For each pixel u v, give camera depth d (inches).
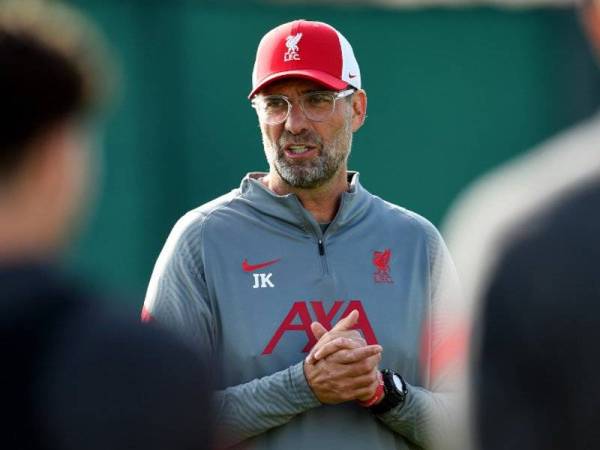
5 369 218.4
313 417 482.6
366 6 1120.8
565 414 250.5
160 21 1069.1
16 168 229.5
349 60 519.8
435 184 1128.8
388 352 495.8
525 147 1145.4
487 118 1140.5
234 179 1088.8
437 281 518.3
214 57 1085.1
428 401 488.4
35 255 230.1
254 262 495.8
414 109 1128.8
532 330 251.6
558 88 1147.9
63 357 219.8
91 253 1040.2
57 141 234.4
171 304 487.5
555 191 257.4
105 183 1047.0
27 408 217.2
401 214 526.3
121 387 220.4
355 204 511.8
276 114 508.4
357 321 487.5
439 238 526.6
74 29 247.6
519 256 254.5
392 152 1123.3
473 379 258.5
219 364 489.7
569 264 250.8
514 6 1141.1
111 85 257.8
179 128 1074.1
